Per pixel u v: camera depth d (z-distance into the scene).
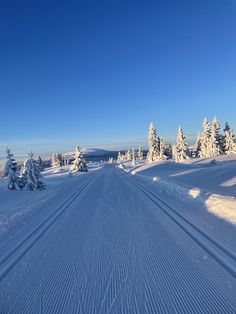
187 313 4.88
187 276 6.30
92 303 5.42
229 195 17.11
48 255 8.33
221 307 4.99
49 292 5.98
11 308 5.42
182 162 68.94
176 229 10.36
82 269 7.11
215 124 79.25
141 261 7.41
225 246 8.01
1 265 7.72
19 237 10.64
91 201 19.23
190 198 16.91
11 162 31.02
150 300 5.39
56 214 15.06
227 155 67.00
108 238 9.82
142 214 13.64
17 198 22.17
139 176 43.12
